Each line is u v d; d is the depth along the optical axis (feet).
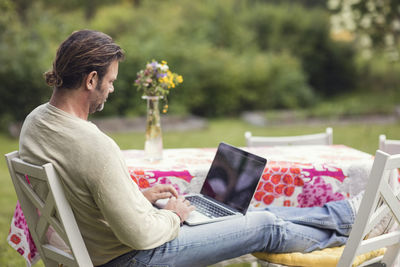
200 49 43.42
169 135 33.99
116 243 7.95
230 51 48.32
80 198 7.39
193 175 10.61
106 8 52.06
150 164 10.98
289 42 54.44
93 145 7.16
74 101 7.64
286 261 9.14
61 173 7.32
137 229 7.38
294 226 9.39
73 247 7.66
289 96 45.21
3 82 33.68
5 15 36.50
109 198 7.11
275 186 10.84
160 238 7.81
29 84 34.09
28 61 34.27
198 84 41.68
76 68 7.39
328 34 55.31
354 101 48.47
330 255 9.16
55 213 8.04
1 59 33.65
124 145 30.01
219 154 10.68
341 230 9.89
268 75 45.01
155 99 11.26
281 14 56.13
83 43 7.44
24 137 7.89
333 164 11.10
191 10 51.70
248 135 14.16
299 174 10.80
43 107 7.94
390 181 10.82
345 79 55.21
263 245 9.14
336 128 36.83
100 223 7.70
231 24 51.44
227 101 43.57
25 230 9.56
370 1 44.32
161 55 39.88
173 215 8.31
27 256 9.55
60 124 7.48
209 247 8.61
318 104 48.06
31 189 8.36
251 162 9.83
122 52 8.00
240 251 9.02
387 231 9.81
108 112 37.78
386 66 55.67
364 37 50.26
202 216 9.16
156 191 9.56
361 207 8.11
